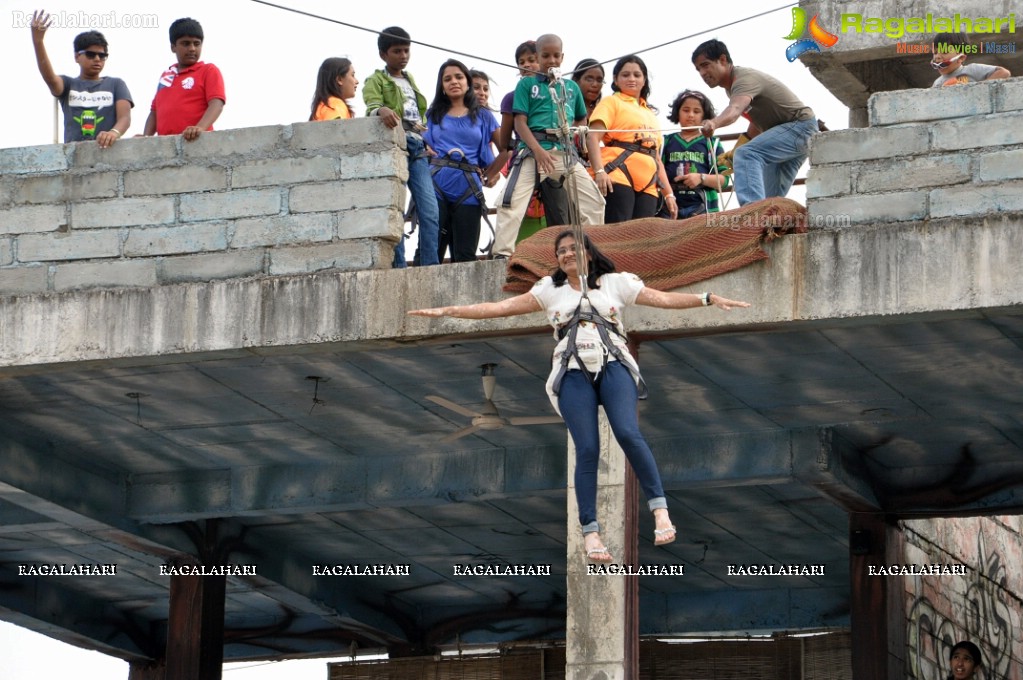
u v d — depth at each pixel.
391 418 27.00
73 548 32.59
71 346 24.23
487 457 28.61
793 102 24.75
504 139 25.45
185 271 24.23
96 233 24.69
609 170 25.11
